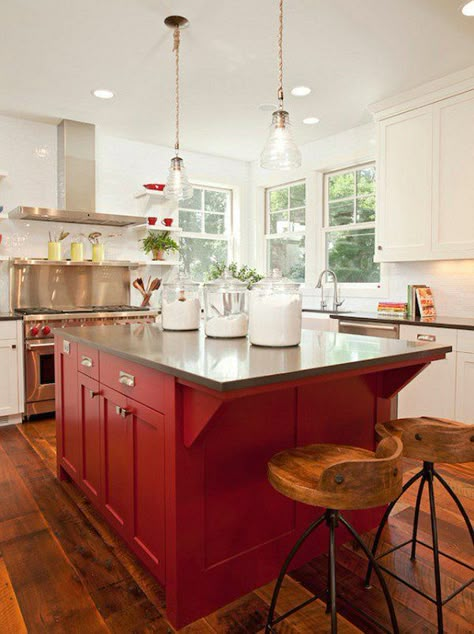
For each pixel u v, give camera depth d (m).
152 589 1.75
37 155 4.35
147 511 1.75
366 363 1.57
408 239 3.70
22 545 2.04
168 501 1.58
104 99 3.79
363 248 4.70
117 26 2.71
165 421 1.59
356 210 4.73
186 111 4.06
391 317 3.73
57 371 2.71
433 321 3.36
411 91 3.57
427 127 3.52
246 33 2.78
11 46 2.94
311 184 5.05
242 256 5.79
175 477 1.54
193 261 5.55
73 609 1.64
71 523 2.23
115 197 4.82
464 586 1.59
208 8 2.53
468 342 3.06
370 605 1.66
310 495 1.25
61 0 2.46
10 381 3.76
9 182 4.23
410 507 2.37
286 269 5.59
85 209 4.39
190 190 3.09
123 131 4.59
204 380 1.30
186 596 1.57
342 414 2.00
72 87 3.56
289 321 1.84
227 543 1.67
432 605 1.66
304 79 3.42
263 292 1.87
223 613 1.63
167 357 1.62
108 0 2.46
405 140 3.68
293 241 5.48
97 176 4.71
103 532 2.15
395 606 1.65
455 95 3.34
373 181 4.57
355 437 2.06
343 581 1.79
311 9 2.54
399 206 3.75
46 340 3.90
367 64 3.18
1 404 3.72
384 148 3.85
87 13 2.58
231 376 1.31
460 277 3.77
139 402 1.77
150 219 4.77
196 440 1.50
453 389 3.16
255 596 1.72
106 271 4.81
